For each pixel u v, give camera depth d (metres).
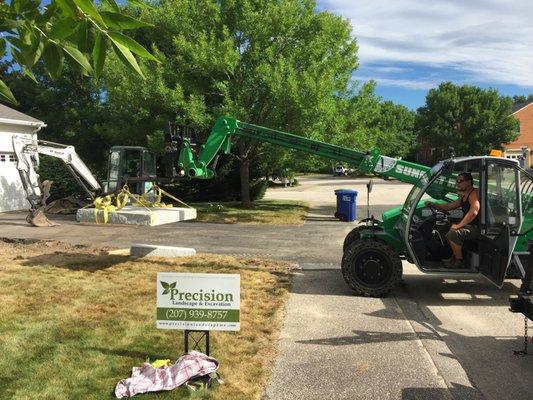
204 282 4.43
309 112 16.50
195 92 17.36
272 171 23.22
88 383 4.35
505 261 6.28
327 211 20.03
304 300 7.15
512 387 4.48
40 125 20.55
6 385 4.29
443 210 7.48
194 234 13.67
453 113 52.00
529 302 4.66
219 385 4.36
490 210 6.90
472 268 7.18
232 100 17.33
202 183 24.56
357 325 6.09
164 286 4.46
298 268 9.27
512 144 52.31
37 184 15.34
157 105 17.48
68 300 6.79
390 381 4.55
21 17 1.63
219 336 5.54
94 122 25.73
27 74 1.84
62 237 12.85
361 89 19.91
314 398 4.23
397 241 7.57
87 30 1.51
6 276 8.09
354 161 9.12
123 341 5.31
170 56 18.89
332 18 18.58
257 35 17.58
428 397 4.27
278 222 16.45
